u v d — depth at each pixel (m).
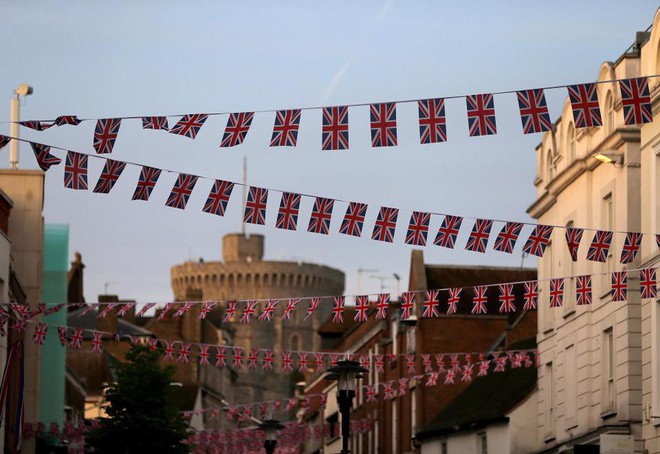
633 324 53.34
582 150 59.56
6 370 54.47
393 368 97.31
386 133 31.48
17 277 65.12
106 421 75.56
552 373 65.44
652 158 51.03
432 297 47.91
